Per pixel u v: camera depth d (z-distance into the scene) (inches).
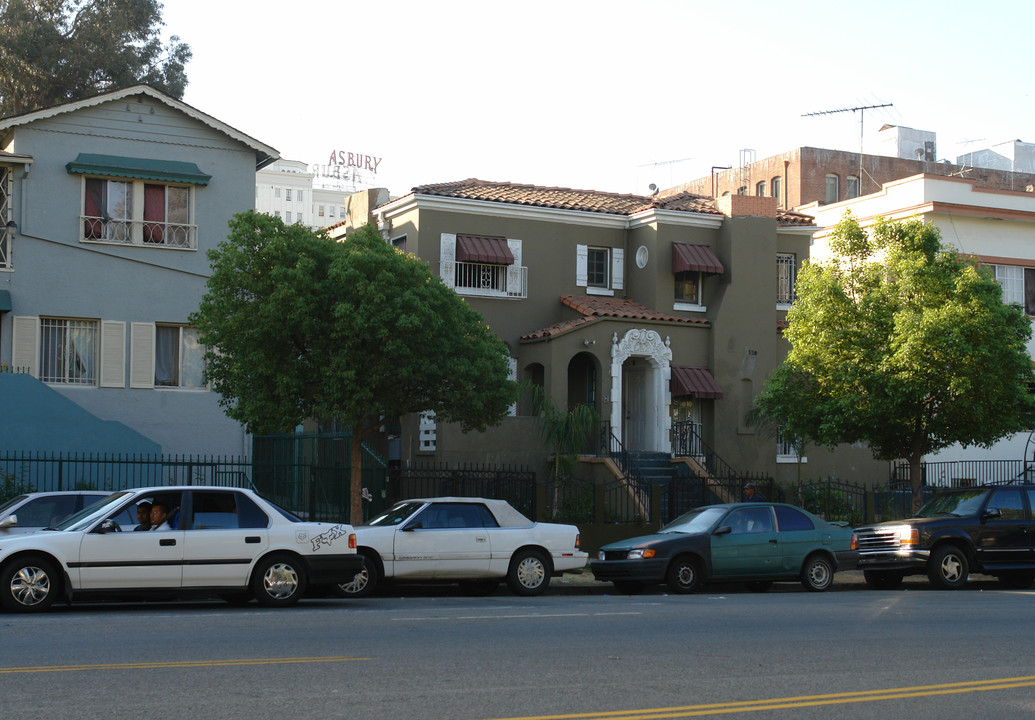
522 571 692.7
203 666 370.3
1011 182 2128.4
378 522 697.0
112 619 495.2
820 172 2065.7
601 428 1119.0
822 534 767.7
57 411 912.3
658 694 343.3
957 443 1327.5
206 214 1045.2
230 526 563.8
